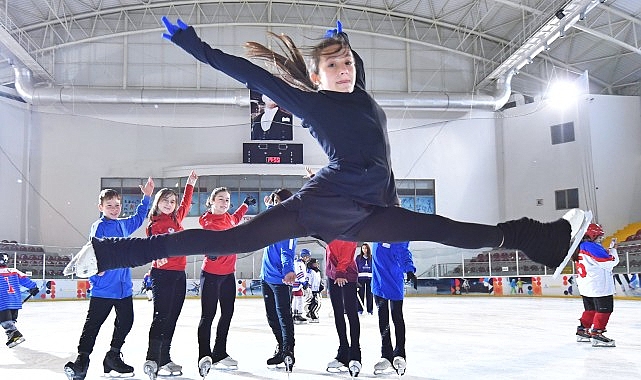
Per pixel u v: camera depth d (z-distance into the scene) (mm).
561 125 26828
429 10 26969
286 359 4887
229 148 27484
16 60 25297
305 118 2217
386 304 4848
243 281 23797
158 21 27312
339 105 2191
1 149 25422
